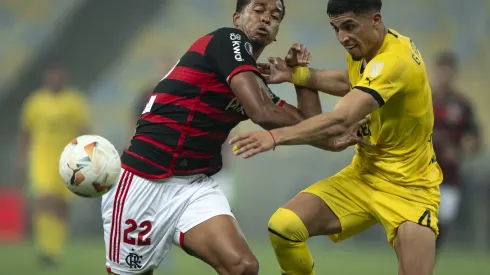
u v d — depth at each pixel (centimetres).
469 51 6550
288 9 6806
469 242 4781
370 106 1644
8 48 6638
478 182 4766
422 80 1752
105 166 1659
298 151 5434
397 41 1748
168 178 1762
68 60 6662
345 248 4831
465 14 6669
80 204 5088
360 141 1677
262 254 4234
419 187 1811
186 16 6862
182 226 1748
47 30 6719
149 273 1844
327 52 6631
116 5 6756
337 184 1889
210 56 1728
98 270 3528
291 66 1956
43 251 3738
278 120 1645
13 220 5050
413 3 6750
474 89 6419
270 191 5053
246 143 1523
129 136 3847
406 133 1786
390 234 1825
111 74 6662
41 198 3869
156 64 6694
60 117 4025
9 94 6488
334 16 1736
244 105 1658
